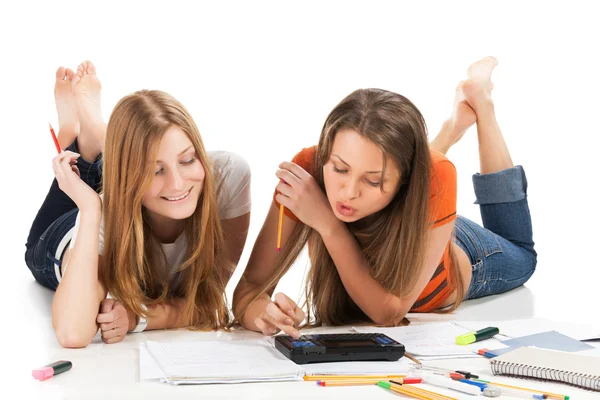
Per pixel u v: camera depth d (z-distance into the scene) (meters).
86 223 2.86
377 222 2.97
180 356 2.54
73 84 3.70
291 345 2.53
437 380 2.33
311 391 2.29
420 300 3.30
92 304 2.79
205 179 2.96
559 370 2.34
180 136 2.83
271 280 3.06
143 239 3.00
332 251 2.94
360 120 2.65
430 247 2.96
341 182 2.71
